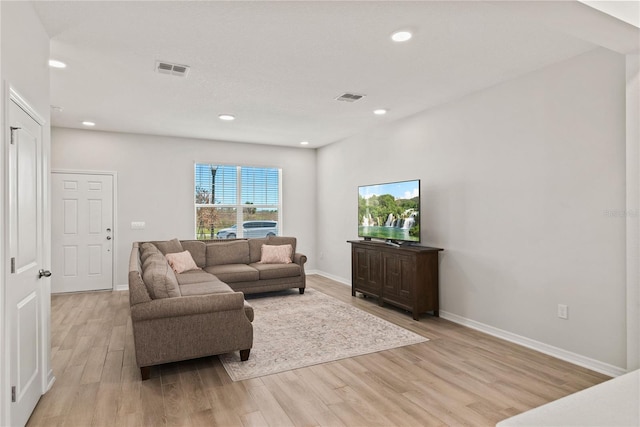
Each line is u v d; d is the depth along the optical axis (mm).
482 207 3910
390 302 4680
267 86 3793
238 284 5262
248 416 2311
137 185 6055
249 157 6902
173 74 3473
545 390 2629
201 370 2963
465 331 3906
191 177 6438
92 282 5781
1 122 1811
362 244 5207
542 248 3348
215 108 4594
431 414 2326
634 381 958
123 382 2750
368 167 5801
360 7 2342
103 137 5852
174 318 2850
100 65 3252
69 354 3285
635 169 2494
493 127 3787
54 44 2840
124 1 2266
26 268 2186
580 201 3061
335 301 5176
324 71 3404
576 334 3096
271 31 2660
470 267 4047
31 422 2223
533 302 3424
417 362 3121
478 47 2914
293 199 7305
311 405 2439
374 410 2377
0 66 1804
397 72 3430
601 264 2926
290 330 3926
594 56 2959
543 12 2031
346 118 5082
